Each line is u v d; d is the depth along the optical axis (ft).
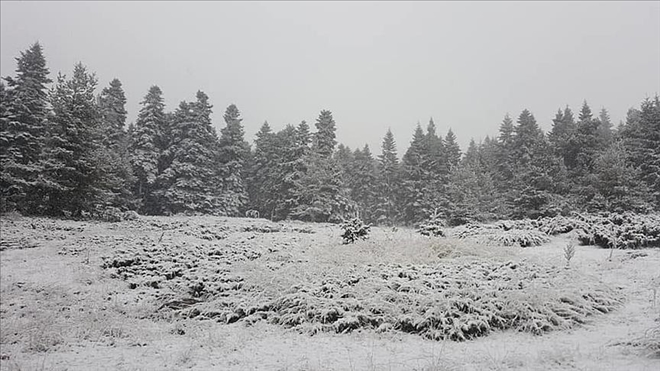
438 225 64.13
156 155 167.84
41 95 119.44
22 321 38.50
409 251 48.80
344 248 51.49
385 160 226.58
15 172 101.19
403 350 28.60
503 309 32.81
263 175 206.28
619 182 113.60
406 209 203.62
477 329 30.94
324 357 27.63
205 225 106.01
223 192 185.88
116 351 30.60
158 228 95.91
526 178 139.85
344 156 236.02
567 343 28.19
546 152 147.74
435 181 193.16
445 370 23.58
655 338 25.29
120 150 149.48
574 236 63.41
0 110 113.50
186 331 35.29
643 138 149.38
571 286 36.27
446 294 34.83
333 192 165.17
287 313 36.11
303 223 139.74
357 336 31.65
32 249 65.21
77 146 98.17
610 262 47.98
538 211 130.72
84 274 51.34
